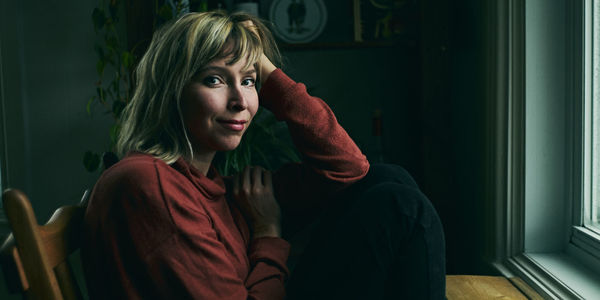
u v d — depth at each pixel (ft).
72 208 2.48
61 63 7.68
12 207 1.92
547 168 4.88
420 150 7.15
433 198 6.89
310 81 8.01
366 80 8.02
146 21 6.71
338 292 2.58
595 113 4.51
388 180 3.06
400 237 2.51
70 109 7.75
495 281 4.02
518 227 5.01
